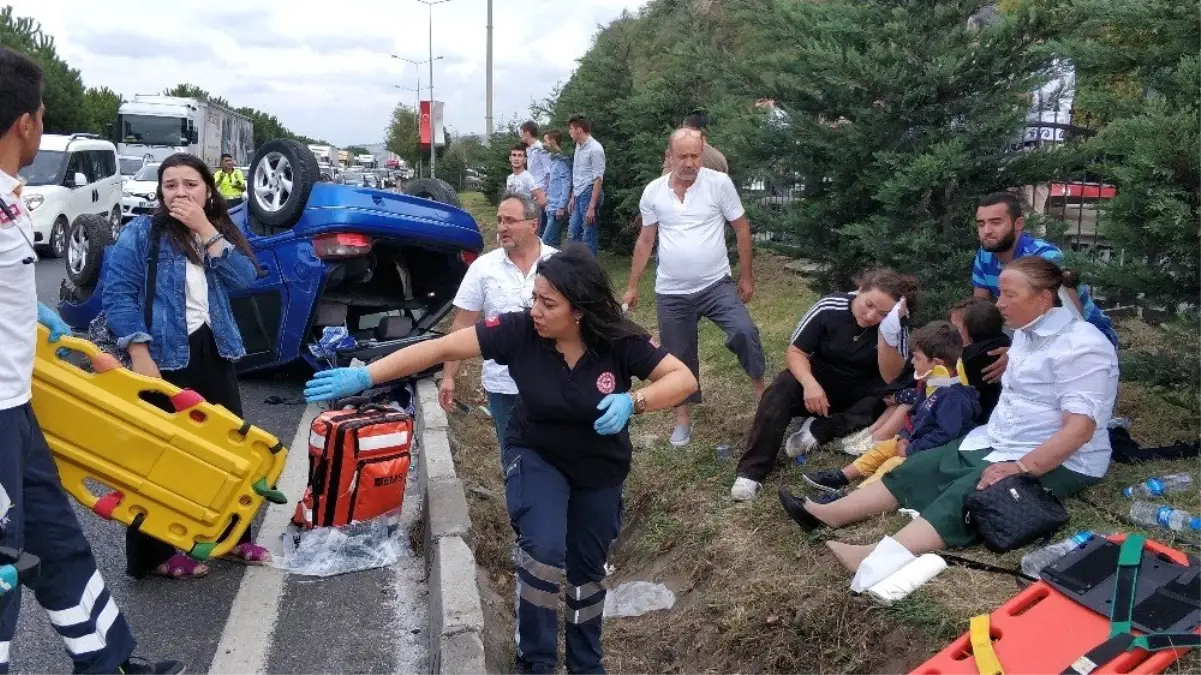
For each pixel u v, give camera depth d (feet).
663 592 15.14
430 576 14.06
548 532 10.65
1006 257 15.51
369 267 25.44
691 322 19.06
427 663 12.41
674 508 17.16
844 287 22.26
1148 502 12.56
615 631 14.53
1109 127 14.71
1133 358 14.52
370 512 15.60
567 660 11.78
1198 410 14.70
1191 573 9.95
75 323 27.14
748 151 22.43
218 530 12.19
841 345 16.65
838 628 11.78
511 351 10.87
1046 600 10.19
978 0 19.84
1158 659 9.11
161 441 11.76
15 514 8.86
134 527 11.98
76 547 9.80
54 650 12.37
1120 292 14.85
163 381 11.98
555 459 11.09
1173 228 12.89
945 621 10.81
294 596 14.08
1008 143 19.26
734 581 13.91
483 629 12.46
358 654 12.62
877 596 11.55
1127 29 14.17
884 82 19.29
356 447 15.20
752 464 16.33
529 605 10.63
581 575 11.55
